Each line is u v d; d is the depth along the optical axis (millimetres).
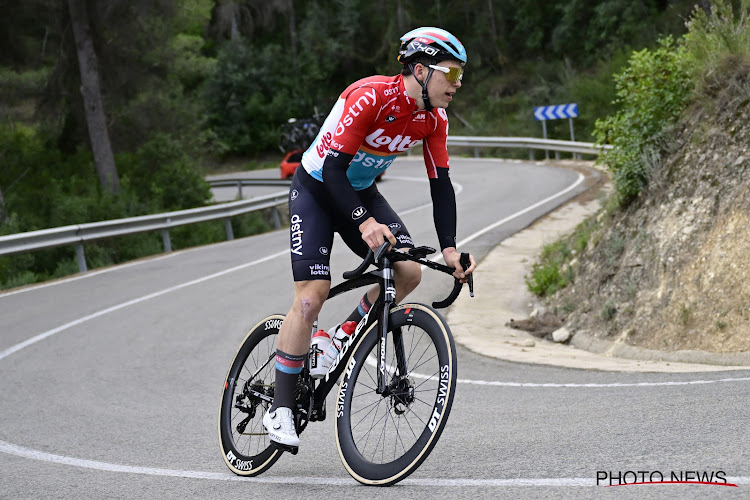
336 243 15352
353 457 3488
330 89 51938
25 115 29469
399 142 3578
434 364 6852
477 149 36656
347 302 10336
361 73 52406
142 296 11375
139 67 27188
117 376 6977
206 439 4703
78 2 24094
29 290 12797
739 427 3848
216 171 48000
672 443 3668
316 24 51031
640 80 9555
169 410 5656
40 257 20422
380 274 3545
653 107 9430
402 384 3496
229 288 11641
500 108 43000
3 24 24469
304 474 3764
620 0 39062
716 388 5160
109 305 10781
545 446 3855
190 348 8109
